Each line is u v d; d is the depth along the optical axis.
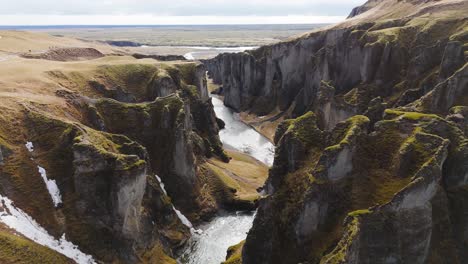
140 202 75.50
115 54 192.88
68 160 75.75
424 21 153.38
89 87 113.25
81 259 67.56
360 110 99.00
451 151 56.75
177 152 99.12
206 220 98.56
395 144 57.50
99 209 72.25
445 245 53.78
